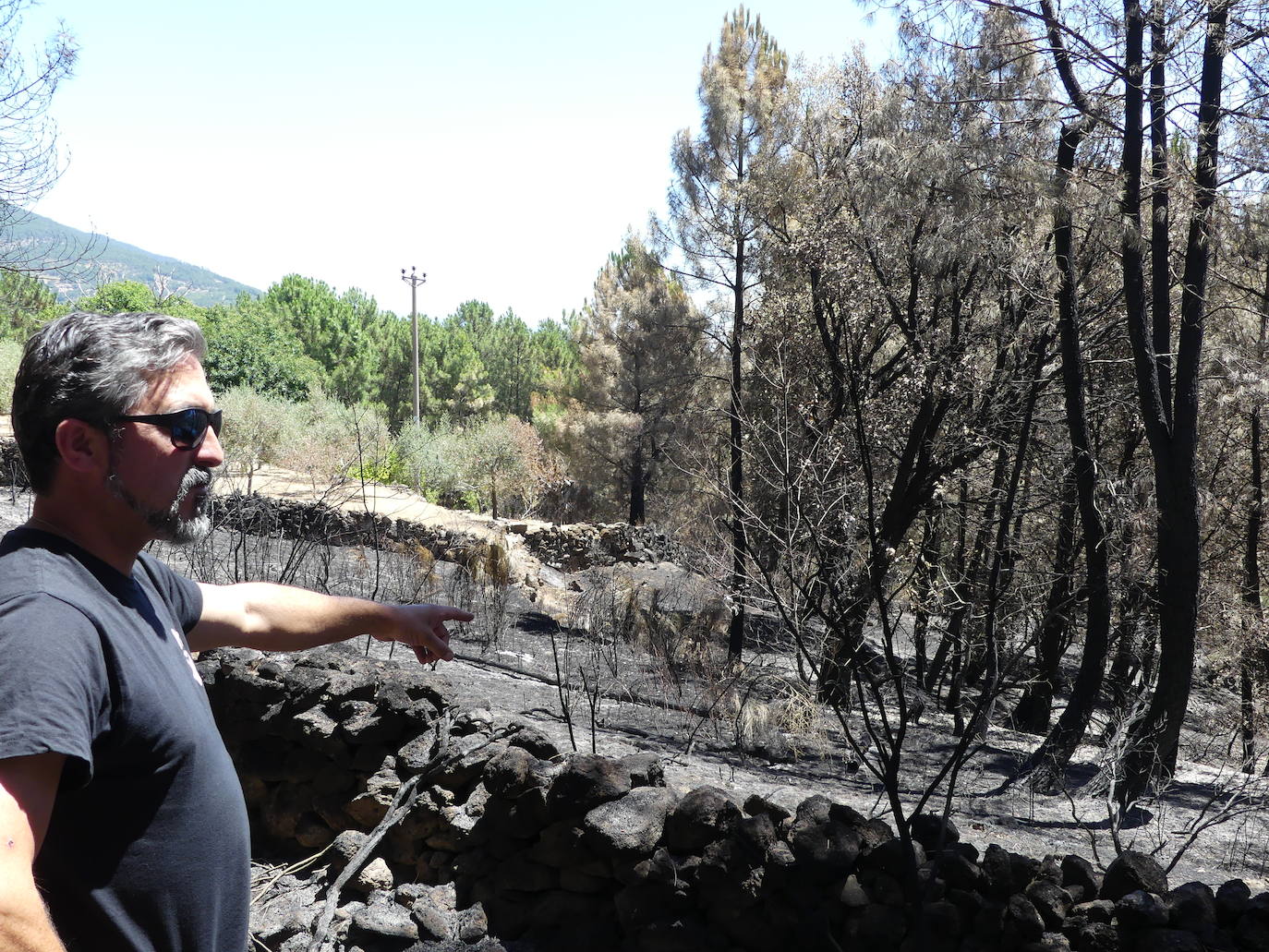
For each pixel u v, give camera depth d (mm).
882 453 14938
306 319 56125
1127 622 12008
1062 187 10016
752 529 7371
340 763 4383
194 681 1356
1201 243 9547
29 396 1262
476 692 7430
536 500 24500
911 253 12109
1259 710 13109
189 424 1312
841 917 3342
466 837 3834
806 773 7195
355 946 3596
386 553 13062
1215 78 9289
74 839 1171
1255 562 17156
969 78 10711
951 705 11344
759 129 15812
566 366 48594
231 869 1308
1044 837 6461
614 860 3459
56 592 1159
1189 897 3268
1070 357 10797
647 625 10648
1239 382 11305
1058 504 14125
